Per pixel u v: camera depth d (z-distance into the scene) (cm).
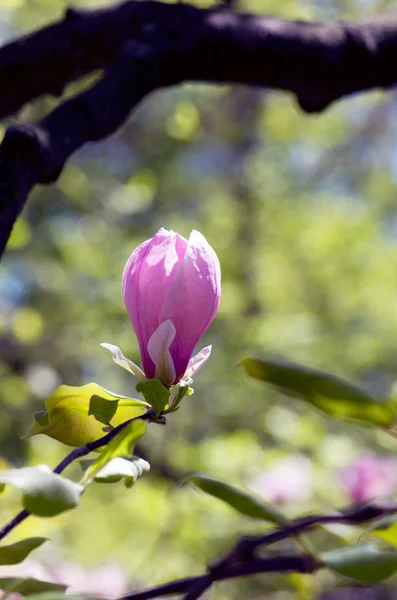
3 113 132
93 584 189
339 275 600
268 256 589
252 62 129
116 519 305
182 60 124
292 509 231
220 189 638
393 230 753
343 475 228
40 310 475
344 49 132
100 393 103
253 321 518
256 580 228
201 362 106
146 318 105
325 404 104
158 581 255
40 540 102
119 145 616
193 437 490
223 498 113
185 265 104
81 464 104
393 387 109
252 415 491
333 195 711
